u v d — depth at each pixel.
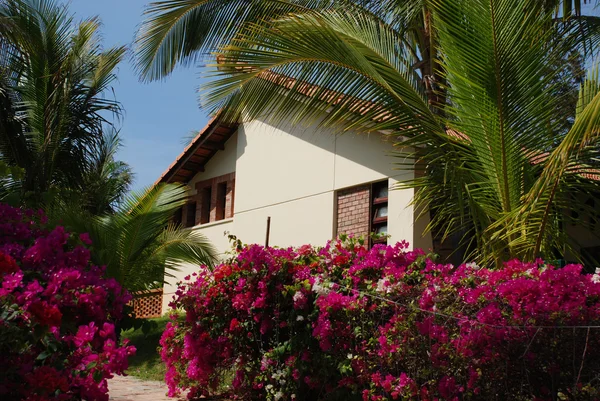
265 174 14.49
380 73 7.43
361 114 7.73
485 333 4.36
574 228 10.57
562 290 4.38
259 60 7.62
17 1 12.59
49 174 13.32
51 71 13.26
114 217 10.88
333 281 6.14
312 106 7.96
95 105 14.10
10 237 4.26
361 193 12.28
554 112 7.04
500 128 6.89
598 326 3.97
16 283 3.23
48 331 3.19
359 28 8.28
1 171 5.52
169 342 7.82
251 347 7.05
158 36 10.59
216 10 10.68
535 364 4.26
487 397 4.40
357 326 5.46
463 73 7.05
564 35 7.87
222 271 7.18
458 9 6.95
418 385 4.85
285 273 6.59
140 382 9.21
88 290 3.65
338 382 5.71
